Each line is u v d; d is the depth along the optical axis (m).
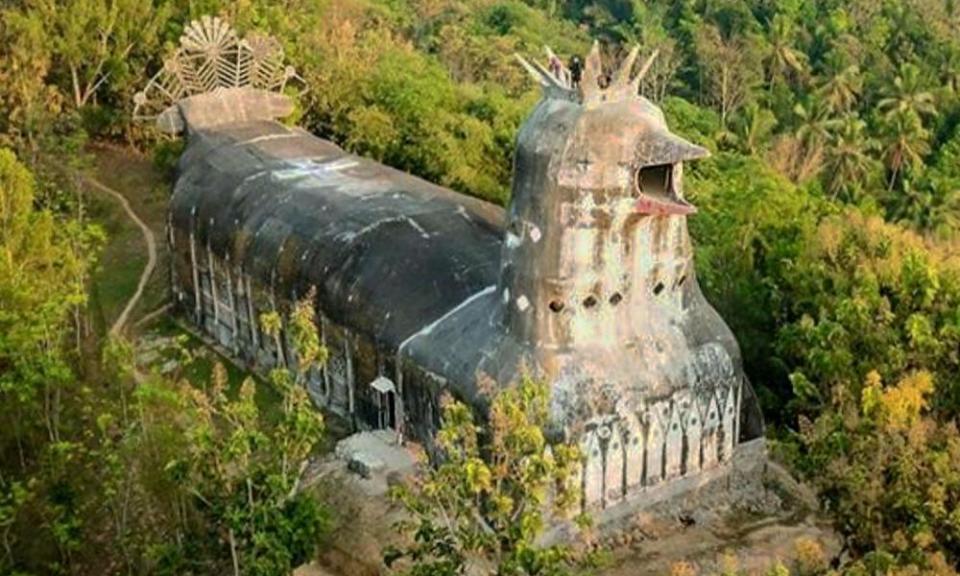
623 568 28.83
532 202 28.88
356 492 30.98
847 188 74.31
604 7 110.00
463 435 23.78
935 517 22.55
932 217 71.62
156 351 40.12
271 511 25.11
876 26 96.31
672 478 30.88
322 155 42.28
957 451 23.45
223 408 26.75
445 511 23.91
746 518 30.94
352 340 33.94
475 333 30.64
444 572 22.53
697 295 31.33
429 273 33.31
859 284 33.47
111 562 29.47
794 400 33.03
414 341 31.81
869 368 29.62
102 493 29.53
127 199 52.56
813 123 78.69
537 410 24.17
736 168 59.44
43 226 35.53
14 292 31.88
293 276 36.03
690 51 96.38
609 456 29.62
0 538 29.06
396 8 93.75
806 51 96.69
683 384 30.25
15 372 30.56
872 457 24.02
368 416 34.06
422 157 51.56
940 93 86.44
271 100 46.31
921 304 31.81
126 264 47.25
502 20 99.75
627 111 28.61
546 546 28.38
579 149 28.25
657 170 29.39
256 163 41.16
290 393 25.38
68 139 49.72
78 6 52.50
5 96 49.97
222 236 39.06
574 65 29.27
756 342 37.56
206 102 45.16
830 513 26.84
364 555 29.22
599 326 29.52
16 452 31.31
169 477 26.52
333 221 36.47
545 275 28.89
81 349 37.41
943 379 28.22
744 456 32.28
